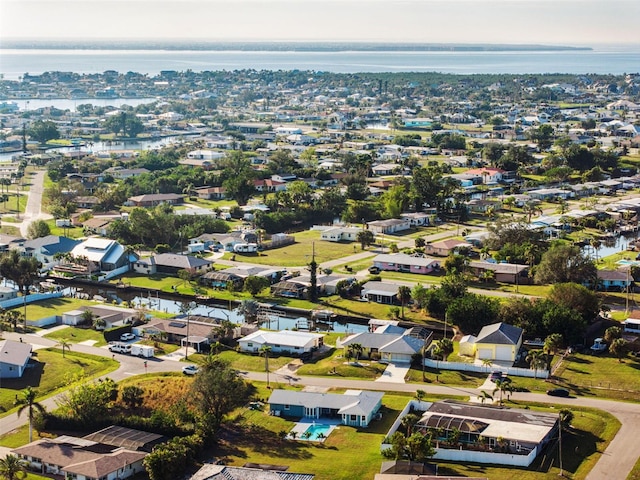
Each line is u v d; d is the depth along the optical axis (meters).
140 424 152.62
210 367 165.75
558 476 132.62
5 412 163.00
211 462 141.00
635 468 134.38
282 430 153.50
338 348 198.25
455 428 145.00
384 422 155.38
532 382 172.50
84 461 136.88
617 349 183.50
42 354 193.50
